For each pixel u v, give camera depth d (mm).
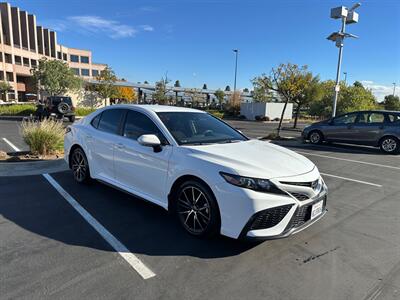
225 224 3256
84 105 38188
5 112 26516
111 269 2965
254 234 3100
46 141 7664
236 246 3484
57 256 3174
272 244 3576
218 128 4730
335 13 14281
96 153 5055
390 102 50188
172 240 3588
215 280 2842
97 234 3699
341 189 6086
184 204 3740
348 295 2678
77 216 4223
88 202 4754
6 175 6168
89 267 2986
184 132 4168
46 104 21750
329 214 4656
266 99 36688
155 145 3863
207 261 3160
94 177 5156
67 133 5879
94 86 42219
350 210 4863
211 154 3545
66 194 5098
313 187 3436
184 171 3590
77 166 5652
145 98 55906
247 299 2588
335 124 12391
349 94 29141
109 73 38156
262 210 3070
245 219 3104
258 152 3834
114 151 4645
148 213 4375
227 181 3215
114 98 41938
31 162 6711
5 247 3334
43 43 68812
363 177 7129
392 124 10930
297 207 3199
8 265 2977
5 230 3746
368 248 3564
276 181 3160
